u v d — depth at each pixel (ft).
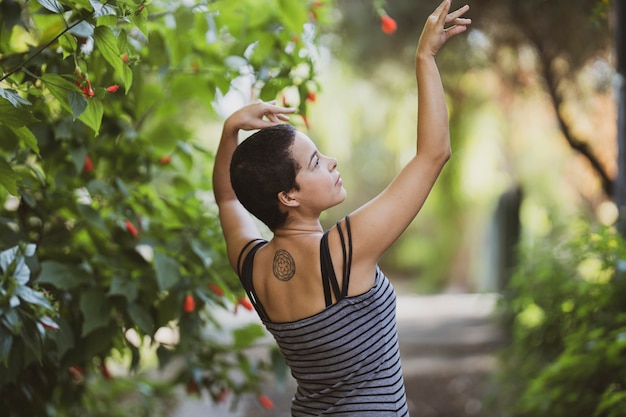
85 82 7.61
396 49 23.70
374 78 26.89
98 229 10.47
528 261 17.25
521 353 16.44
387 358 6.60
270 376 21.91
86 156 10.16
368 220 6.34
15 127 7.09
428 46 6.57
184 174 12.14
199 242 10.42
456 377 20.44
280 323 6.72
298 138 6.59
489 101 30.35
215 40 11.45
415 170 6.40
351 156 50.57
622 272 12.33
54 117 10.20
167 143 11.36
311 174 6.54
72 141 9.77
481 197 42.55
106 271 10.35
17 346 8.46
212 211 11.30
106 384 14.62
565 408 12.46
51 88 7.38
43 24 10.43
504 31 21.03
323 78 31.14
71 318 9.89
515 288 17.95
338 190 6.68
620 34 13.66
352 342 6.44
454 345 24.17
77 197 10.37
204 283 10.14
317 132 38.24
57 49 9.20
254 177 6.53
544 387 13.28
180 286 9.96
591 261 15.37
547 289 15.49
